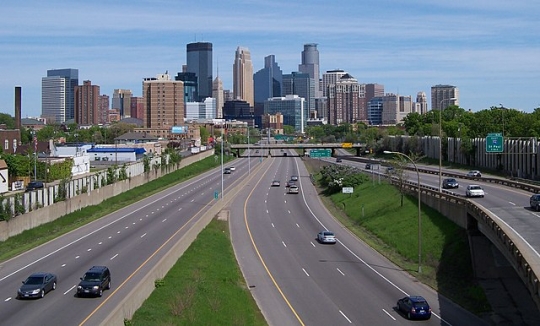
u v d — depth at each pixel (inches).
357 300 2201.0
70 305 1769.2
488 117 7455.7
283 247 3181.6
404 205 3612.2
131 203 4618.6
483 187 3831.2
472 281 2273.6
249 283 2464.3
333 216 4224.9
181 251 2630.4
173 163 7003.0
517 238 1993.1
